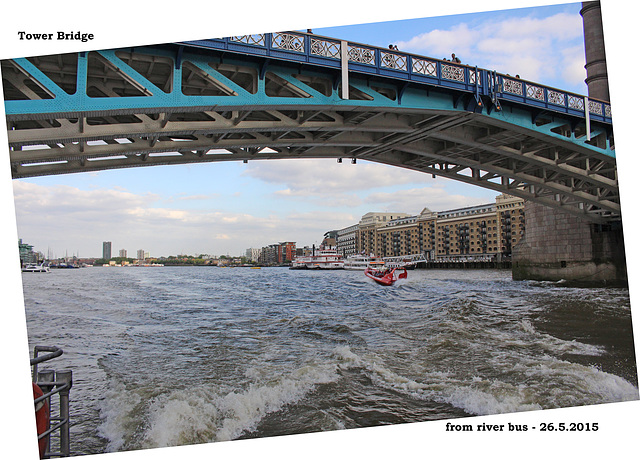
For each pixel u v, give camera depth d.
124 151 14.55
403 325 20.00
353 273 85.69
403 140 20.52
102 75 12.88
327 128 16.39
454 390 9.84
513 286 38.22
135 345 16.39
